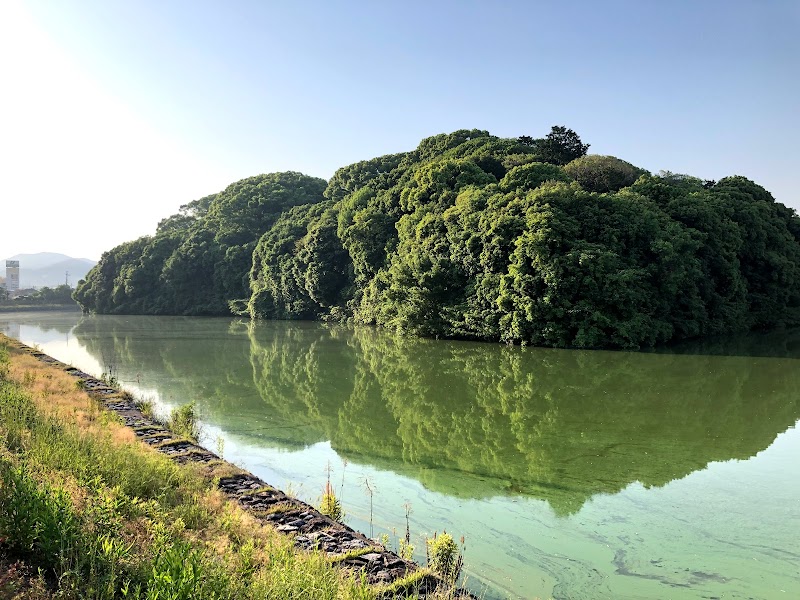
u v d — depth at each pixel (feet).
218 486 29.30
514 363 85.87
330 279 176.04
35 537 17.10
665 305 108.68
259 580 17.19
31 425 30.68
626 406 58.39
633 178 146.51
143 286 235.40
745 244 133.08
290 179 276.82
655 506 32.37
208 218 256.11
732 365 84.07
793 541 27.78
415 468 39.17
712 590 23.03
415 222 139.85
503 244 105.70
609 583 23.44
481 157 159.12
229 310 219.41
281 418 53.57
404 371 80.23
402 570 21.34
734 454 42.34
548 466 39.65
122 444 30.96
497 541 27.53
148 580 15.55
